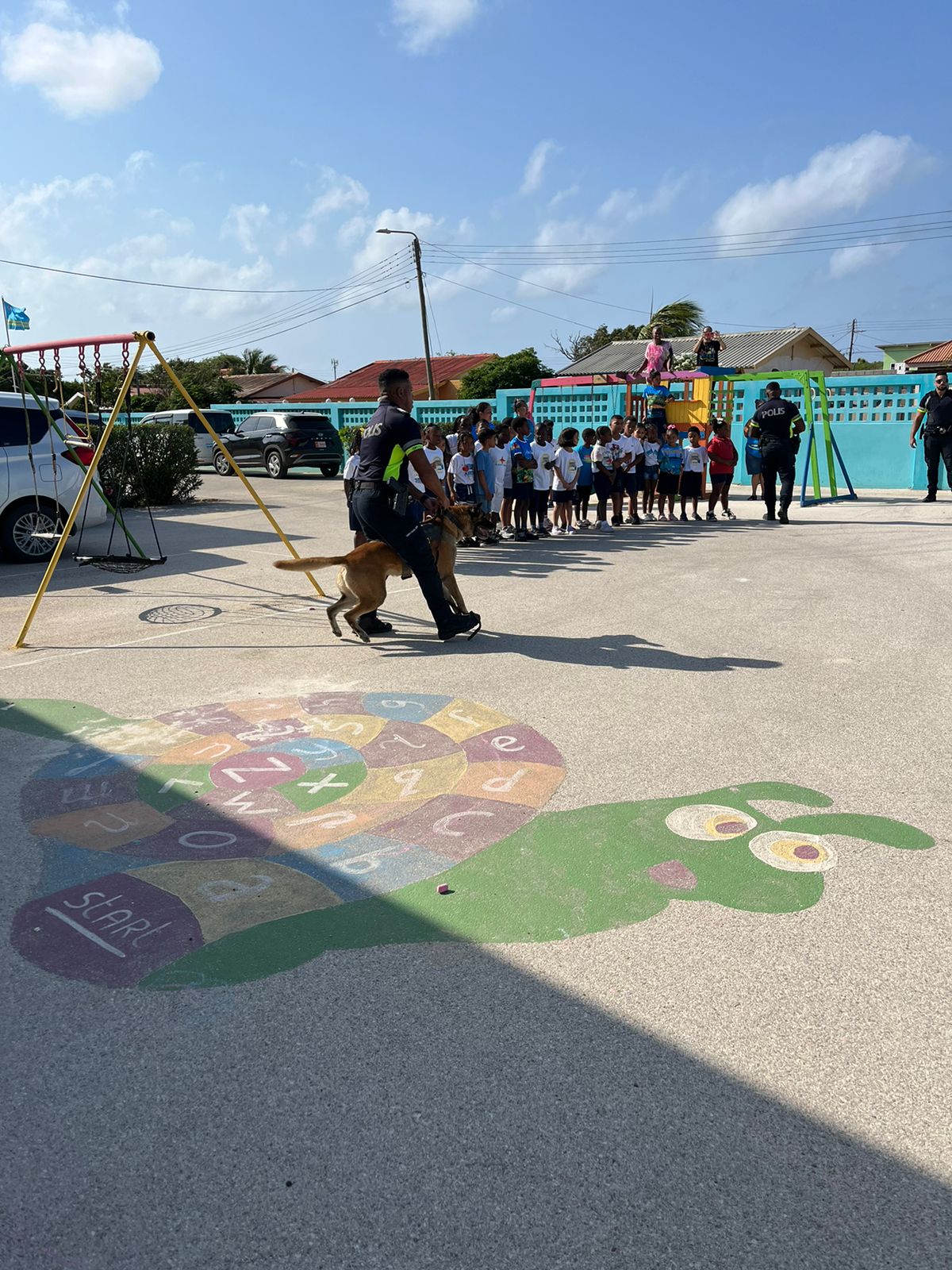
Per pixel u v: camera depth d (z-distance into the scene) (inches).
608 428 482.0
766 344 1334.9
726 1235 73.3
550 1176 79.0
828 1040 95.1
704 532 469.4
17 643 251.3
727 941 112.3
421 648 246.8
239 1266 71.5
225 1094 89.2
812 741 173.8
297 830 142.7
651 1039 95.5
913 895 121.4
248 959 110.3
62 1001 103.4
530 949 111.4
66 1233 74.8
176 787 159.3
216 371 2342.5
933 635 248.7
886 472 645.9
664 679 214.4
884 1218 74.7
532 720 188.7
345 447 945.5
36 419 394.6
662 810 146.5
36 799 155.0
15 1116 87.0
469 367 1706.4
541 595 312.8
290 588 333.4
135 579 355.6
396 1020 99.0
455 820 144.9
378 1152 81.9
